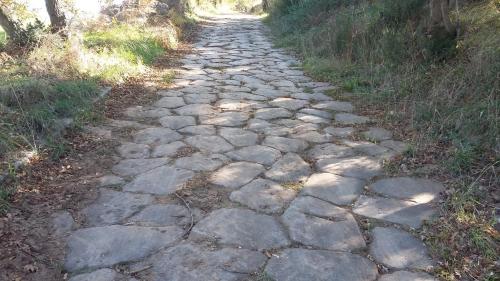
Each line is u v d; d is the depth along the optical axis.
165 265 2.33
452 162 3.50
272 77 7.13
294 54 9.42
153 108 5.16
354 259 2.44
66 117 4.32
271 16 16.69
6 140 3.53
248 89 6.24
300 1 13.46
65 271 2.28
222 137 4.24
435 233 2.71
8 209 2.81
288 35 11.62
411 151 3.84
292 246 2.54
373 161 3.74
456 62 5.28
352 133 4.45
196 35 12.62
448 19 5.66
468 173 3.39
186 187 3.19
